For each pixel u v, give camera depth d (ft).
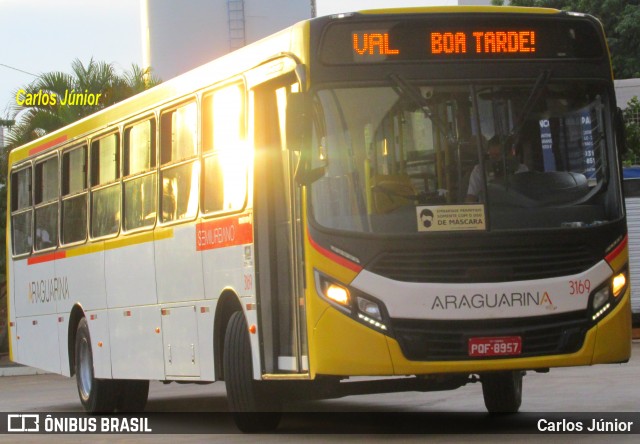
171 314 50.88
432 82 39.91
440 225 39.06
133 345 55.16
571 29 41.11
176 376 50.57
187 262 49.16
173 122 50.90
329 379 44.01
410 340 38.65
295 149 39.19
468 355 38.75
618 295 40.24
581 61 40.98
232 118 45.27
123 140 56.34
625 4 162.09
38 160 68.44
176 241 50.19
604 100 41.06
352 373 38.75
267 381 44.24
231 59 45.91
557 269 39.52
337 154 39.45
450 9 40.47
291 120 39.11
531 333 39.14
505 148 39.78
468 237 39.01
